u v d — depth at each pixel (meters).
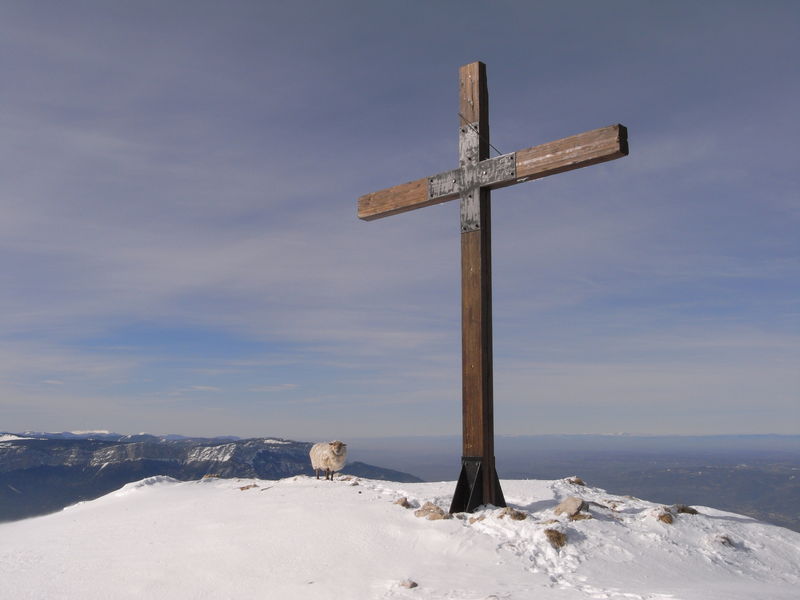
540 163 10.26
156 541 9.73
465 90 11.57
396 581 6.90
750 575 7.66
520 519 8.91
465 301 10.91
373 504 10.55
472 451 10.38
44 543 10.57
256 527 9.81
